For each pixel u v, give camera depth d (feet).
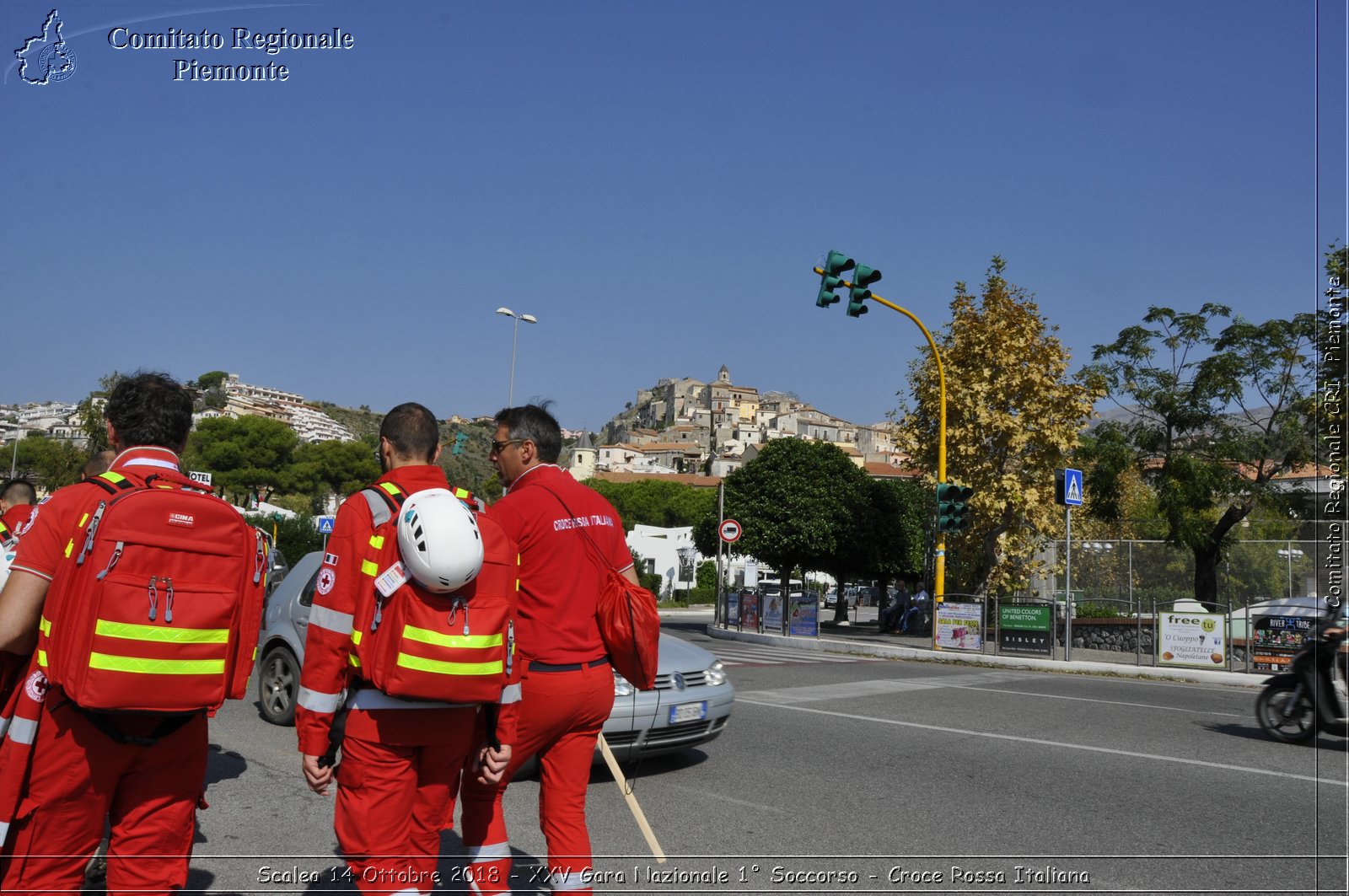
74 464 126.93
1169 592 79.77
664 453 578.25
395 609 9.53
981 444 80.94
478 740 11.01
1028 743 27.48
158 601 9.11
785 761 24.18
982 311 82.58
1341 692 27.55
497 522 11.23
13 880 9.18
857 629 109.91
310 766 9.86
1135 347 82.99
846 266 56.24
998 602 63.46
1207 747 27.63
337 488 271.28
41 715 9.23
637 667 11.70
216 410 504.02
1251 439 78.13
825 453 116.88
